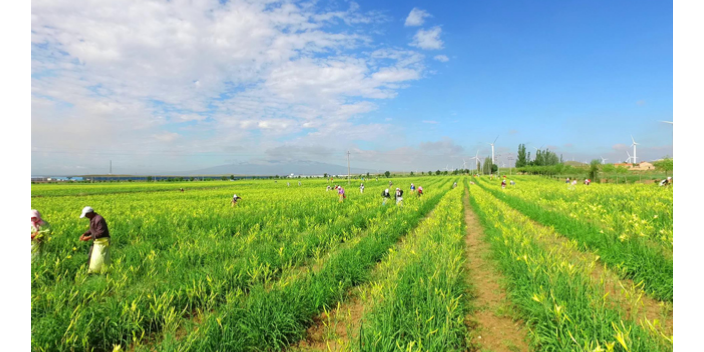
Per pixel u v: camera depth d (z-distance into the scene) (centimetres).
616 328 312
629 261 570
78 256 760
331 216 1442
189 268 680
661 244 584
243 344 404
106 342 408
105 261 670
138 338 427
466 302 518
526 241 672
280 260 712
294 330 442
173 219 1320
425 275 555
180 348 358
